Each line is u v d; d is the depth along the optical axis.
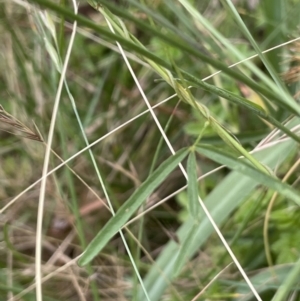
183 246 0.35
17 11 0.56
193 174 0.35
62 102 0.52
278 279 0.44
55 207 0.52
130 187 0.56
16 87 0.56
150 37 0.60
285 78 0.43
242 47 0.55
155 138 0.59
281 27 0.48
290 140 0.43
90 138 0.58
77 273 0.48
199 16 0.40
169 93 0.59
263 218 0.47
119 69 0.62
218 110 0.55
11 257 0.48
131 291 0.47
